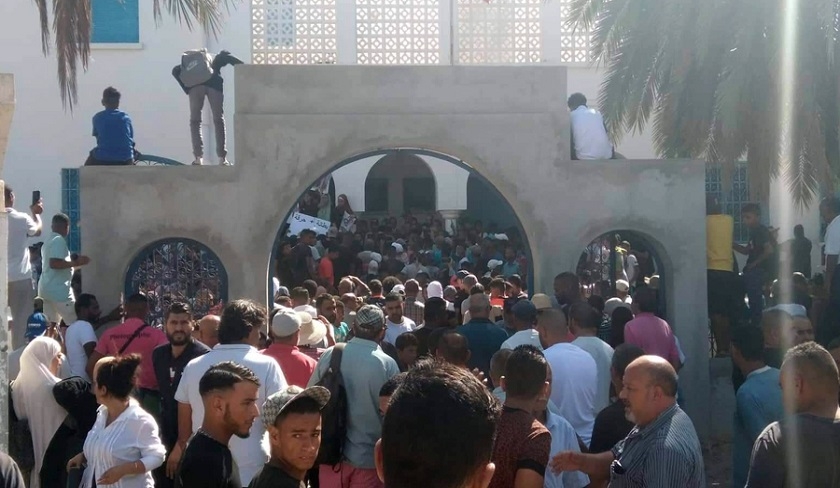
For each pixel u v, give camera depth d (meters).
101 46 21.48
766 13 12.57
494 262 17.02
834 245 11.55
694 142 14.39
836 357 6.85
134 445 5.89
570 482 6.15
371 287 11.82
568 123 11.34
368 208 26.58
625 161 11.40
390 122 11.11
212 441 4.83
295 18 19.92
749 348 6.38
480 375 6.76
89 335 9.35
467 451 2.36
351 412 6.69
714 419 11.61
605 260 12.09
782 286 12.49
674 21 13.36
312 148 11.04
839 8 12.73
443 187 24.36
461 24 16.31
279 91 11.05
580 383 7.06
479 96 11.25
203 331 8.06
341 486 6.71
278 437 4.41
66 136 21.44
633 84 14.79
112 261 10.86
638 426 4.95
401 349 8.13
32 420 7.39
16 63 21.30
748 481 4.78
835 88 12.94
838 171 14.37
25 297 10.69
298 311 9.30
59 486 7.38
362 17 19.45
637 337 9.38
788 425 4.68
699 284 11.47
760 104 12.98
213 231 10.97
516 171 11.28
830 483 4.58
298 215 19.69
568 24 15.75
